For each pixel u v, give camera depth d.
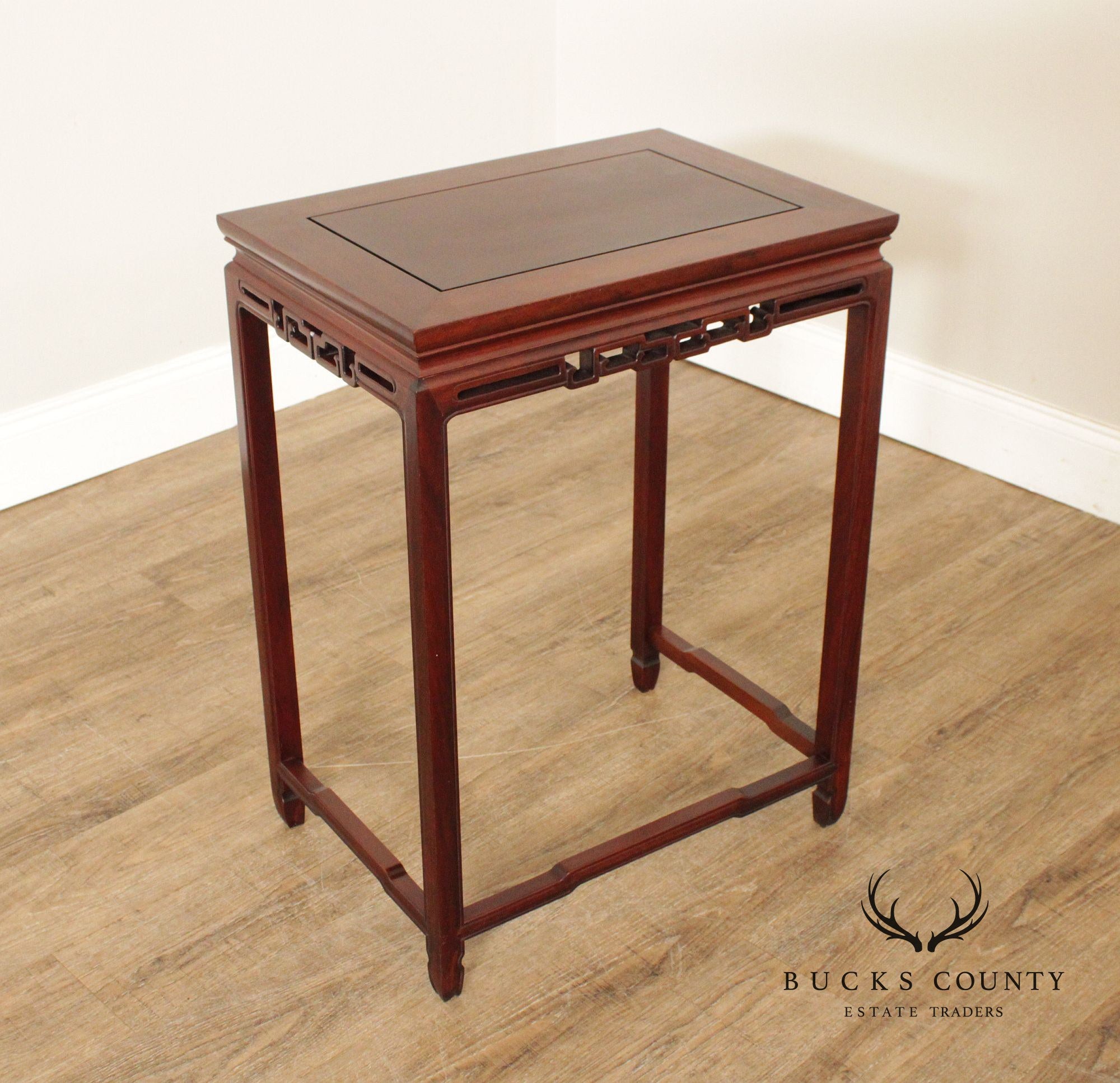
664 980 1.59
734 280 1.39
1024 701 2.02
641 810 1.84
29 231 2.41
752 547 2.38
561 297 1.26
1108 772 1.89
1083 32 2.22
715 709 2.02
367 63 2.77
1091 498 2.48
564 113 3.18
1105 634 2.17
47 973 1.60
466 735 1.97
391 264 1.33
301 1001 1.56
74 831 1.81
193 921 1.67
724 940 1.64
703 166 1.63
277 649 1.68
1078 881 1.72
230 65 2.56
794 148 2.74
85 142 2.42
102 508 2.53
